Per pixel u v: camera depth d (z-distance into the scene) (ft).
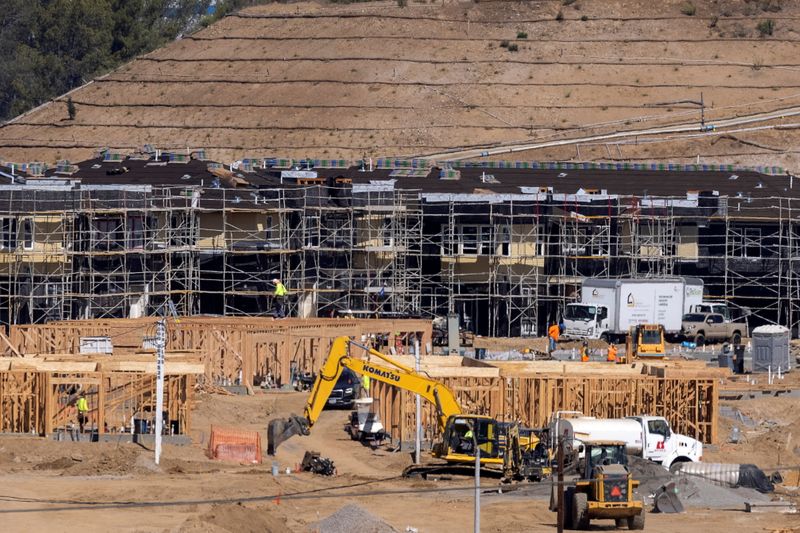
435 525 545.85
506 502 600.39
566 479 557.33
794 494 637.30
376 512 568.00
